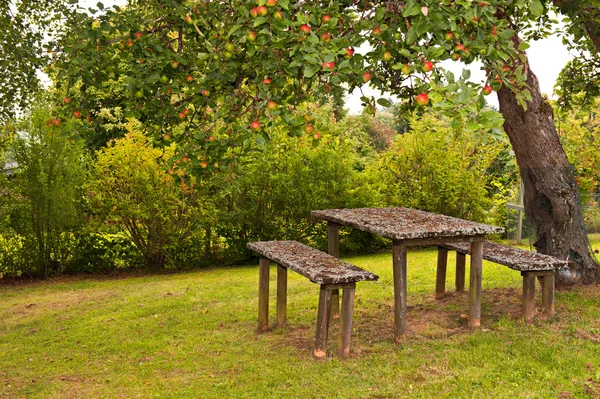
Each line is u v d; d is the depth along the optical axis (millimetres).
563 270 5926
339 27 3539
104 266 10469
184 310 6793
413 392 3662
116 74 4664
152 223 10227
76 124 4438
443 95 2928
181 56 4613
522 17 6648
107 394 4148
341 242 11125
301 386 3979
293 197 10555
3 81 7215
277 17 3008
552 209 5910
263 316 5566
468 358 4184
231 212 10352
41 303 7914
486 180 11977
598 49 6105
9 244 10062
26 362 5176
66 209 9992
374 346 4738
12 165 10469
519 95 3488
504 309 5488
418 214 5516
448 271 8117
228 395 3934
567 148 10641
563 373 3797
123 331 6008
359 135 17734
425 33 3240
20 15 7867
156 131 4973
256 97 3904
